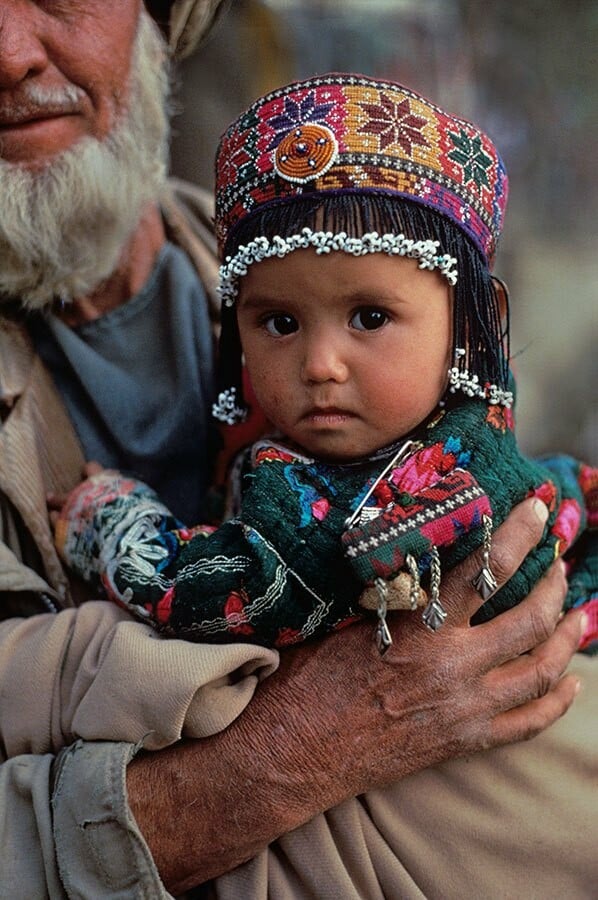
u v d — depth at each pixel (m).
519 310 4.27
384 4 3.98
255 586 1.24
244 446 1.62
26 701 1.33
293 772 1.28
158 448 1.68
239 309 1.32
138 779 1.29
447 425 1.31
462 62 4.18
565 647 1.40
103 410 1.68
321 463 1.33
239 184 1.29
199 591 1.26
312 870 1.31
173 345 1.74
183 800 1.28
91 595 1.56
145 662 1.25
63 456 1.66
